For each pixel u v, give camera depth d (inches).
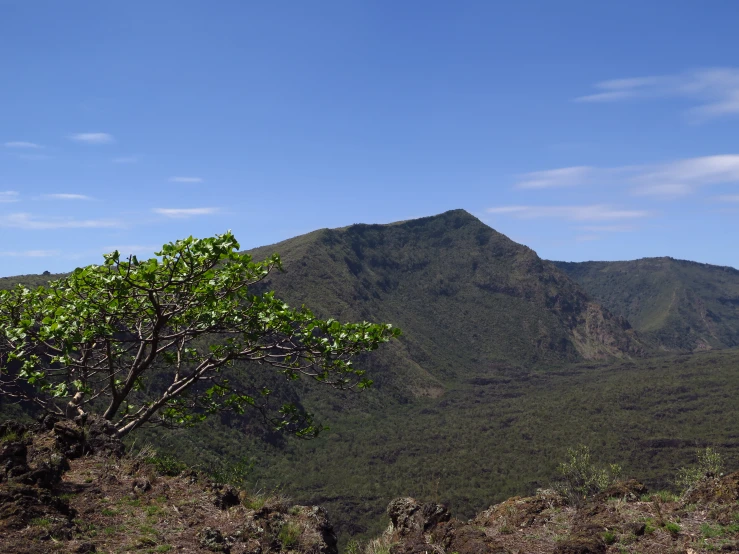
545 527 314.2
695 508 303.1
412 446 4707.2
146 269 363.9
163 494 297.6
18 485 256.7
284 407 487.8
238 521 279.4
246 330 429.4
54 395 406.0
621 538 279.7
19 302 439.8
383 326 424.5
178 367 478.0
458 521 330.6
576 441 4446.4
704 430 4424.2
